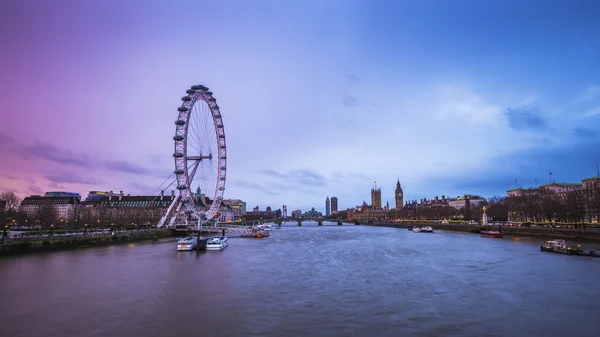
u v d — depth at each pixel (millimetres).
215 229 189750
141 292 57469
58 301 52188
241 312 47312
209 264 85688
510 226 190250
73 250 112125
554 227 167875
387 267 80562
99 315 46094
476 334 39969
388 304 50781
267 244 141875
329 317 45344
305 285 62438
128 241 140500
